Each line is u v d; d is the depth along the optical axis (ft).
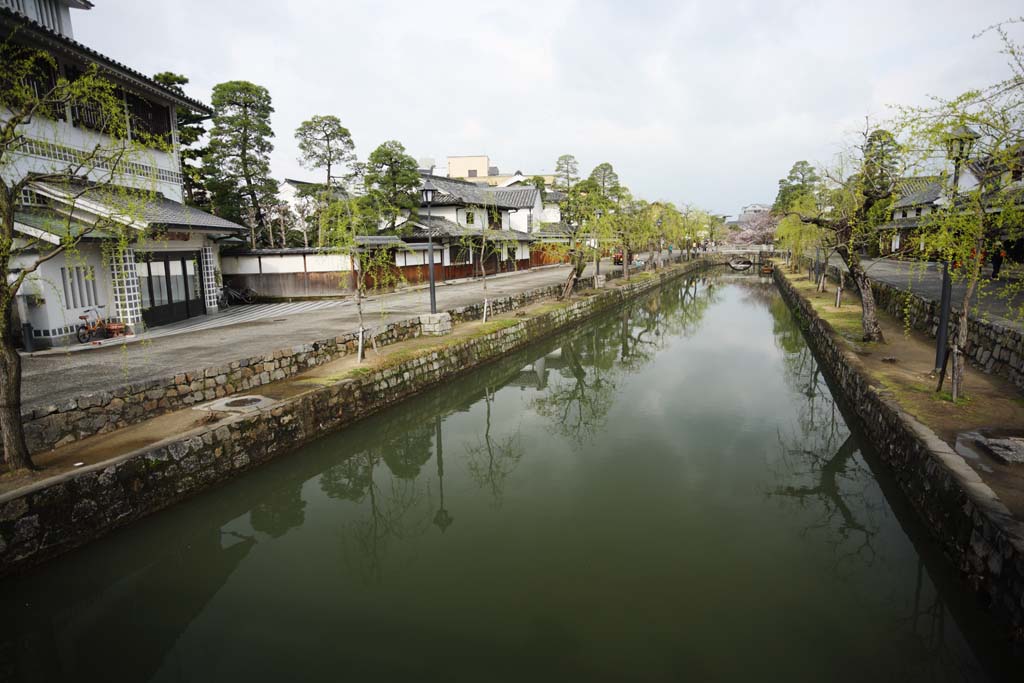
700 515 25.70
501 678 15.62
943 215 26.81
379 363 40.04
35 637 18.62
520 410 44.70
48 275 39.75
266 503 28.71
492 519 25.90
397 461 34.68
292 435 30.78
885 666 15.98
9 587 18.22
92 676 16.70
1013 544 14.83
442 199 102.12
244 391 33.01
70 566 19.98
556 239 137.39
